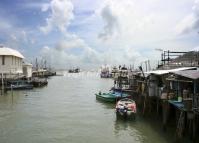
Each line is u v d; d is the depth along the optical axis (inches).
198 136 832.3
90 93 2497.5
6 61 2632.9
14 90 2559.1
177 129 888.3
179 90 1090.7
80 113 1435.8
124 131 1063.6
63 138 965.8
